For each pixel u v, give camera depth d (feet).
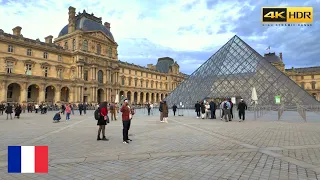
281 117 114.01
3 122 92.12
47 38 327.06
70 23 319.06
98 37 332.60
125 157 32.81
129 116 44.78
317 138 49.08
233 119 104.01
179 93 192.75
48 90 286.46
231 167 28.02
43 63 276.00
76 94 288.71
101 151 36.73
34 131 62.28
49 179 23.86
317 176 24.61
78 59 301.02
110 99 334.85
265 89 157.07
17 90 252.83
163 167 28.02
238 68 177.06
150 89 456.86
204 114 111.34
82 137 51.49
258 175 25.02
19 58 254.27
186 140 47.09
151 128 69.31
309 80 494.59
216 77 177.06
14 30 265.75
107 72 335.88
